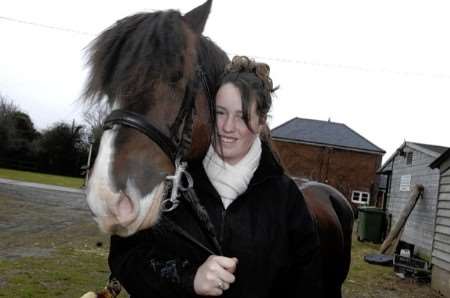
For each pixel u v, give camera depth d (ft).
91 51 5.99
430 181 42.24
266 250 6.41
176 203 5.56
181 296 6.13
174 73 5.71
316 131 97.55
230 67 6.62
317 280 6.84
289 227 6.74
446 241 26.81
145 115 5.52
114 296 6.79
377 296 24.56
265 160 6.82
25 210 43.93
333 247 10.54
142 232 6.29
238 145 6.45
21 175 100.01
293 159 94.02
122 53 5.71
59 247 27.45
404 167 52.39
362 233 52.49
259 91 6.35
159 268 6.04
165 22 5.96
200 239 6.37
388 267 34.42
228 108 6.39
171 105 5.70
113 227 5.14
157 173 5.38
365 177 92.99
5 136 124.06
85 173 6.00
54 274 20.61
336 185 93.04
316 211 10.31
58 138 124.06
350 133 98.22
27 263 22.16
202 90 6.31
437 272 27.58
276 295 7.10
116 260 6.39
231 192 6.52
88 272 21.76
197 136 6.26
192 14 6.73
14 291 17.38
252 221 6.45
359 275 29.91
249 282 6.35
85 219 42.83
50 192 67.92
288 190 6.87
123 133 5.32
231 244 6.35
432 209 40.34
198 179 6.51
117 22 6.15
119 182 5.08
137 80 5.54
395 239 43.04
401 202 50.93
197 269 5.90
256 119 6.44
